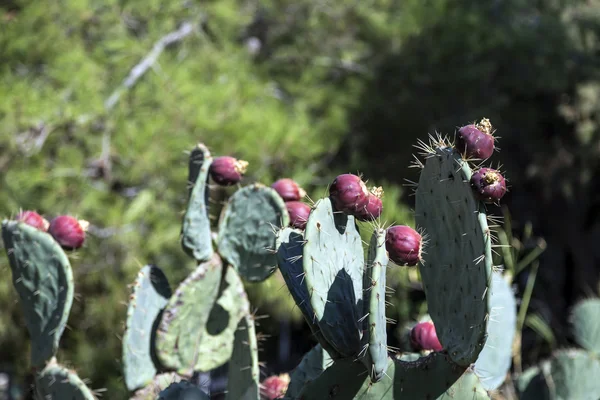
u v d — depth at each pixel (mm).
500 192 1445
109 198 5641
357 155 6812
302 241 1634
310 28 7406
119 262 5500
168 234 5430
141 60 6121
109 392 5285
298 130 5879
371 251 1473
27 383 5641
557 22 7289
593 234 7789
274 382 2189
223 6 6695
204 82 6371
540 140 7559
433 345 1822
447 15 7094
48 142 5633
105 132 5594
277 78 7262
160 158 5500
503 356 2369
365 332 1495
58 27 6035
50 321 1972
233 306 2191
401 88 7258
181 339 2055
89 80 5684
